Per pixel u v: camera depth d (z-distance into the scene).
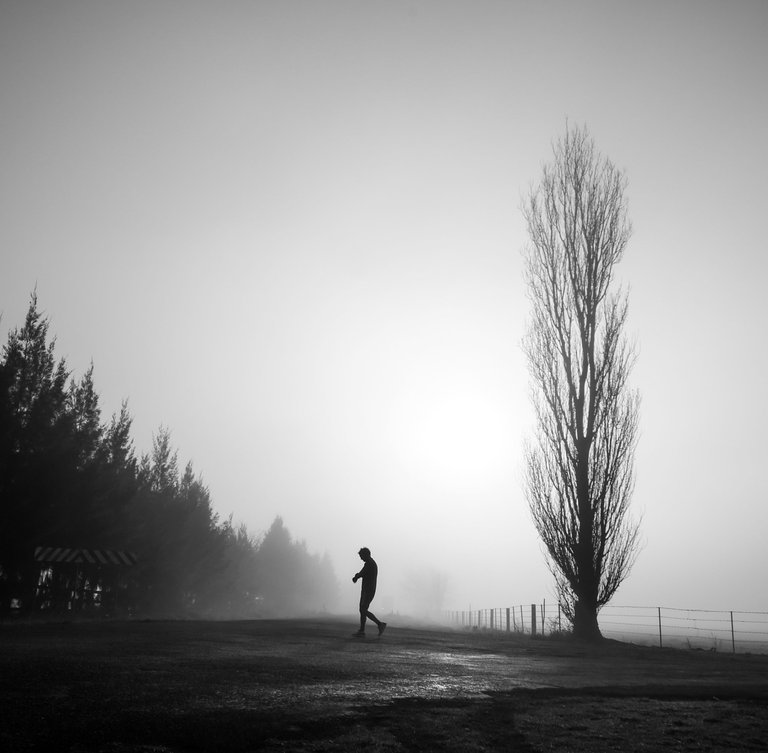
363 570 18.30
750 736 6.30
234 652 11.28
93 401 33.88
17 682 6.90
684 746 5.83
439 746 5.48
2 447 27.20
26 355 29.14
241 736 5.30
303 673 8.88
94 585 32.56
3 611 26.61
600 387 27.25
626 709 7.51
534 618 27.66
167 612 39.00
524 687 8.76
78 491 29.94
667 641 32.19
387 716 6.40
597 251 29.03
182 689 7.07
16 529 27.00
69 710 5.76
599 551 25.86
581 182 30.12
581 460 26.75
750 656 20.50
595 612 25.75
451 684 8.72
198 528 48.66
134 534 34.66
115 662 8.86
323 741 5.39
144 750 4.85
